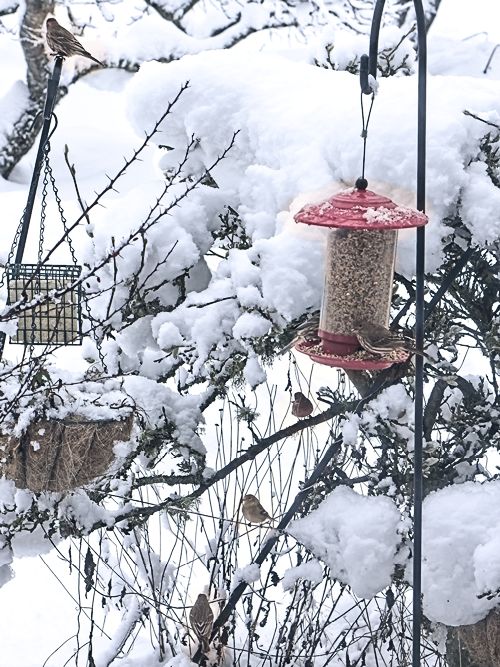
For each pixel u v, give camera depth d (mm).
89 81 9055
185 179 3271
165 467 3826
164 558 4164
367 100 3084
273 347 3064
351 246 2916
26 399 2922
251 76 3244
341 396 3211
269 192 3094
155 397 3209
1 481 3066
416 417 2795
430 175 2947
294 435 3340
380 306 2939
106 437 2939
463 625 2973
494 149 2990
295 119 3129
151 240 3135
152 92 3271
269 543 3186
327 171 3043
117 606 3316
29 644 3889
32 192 3221
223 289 3100
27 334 3277
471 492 2986
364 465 3254
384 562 2959
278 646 3322
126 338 3252
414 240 2984
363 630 3576
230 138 3213
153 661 3479
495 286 3113
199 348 3062
